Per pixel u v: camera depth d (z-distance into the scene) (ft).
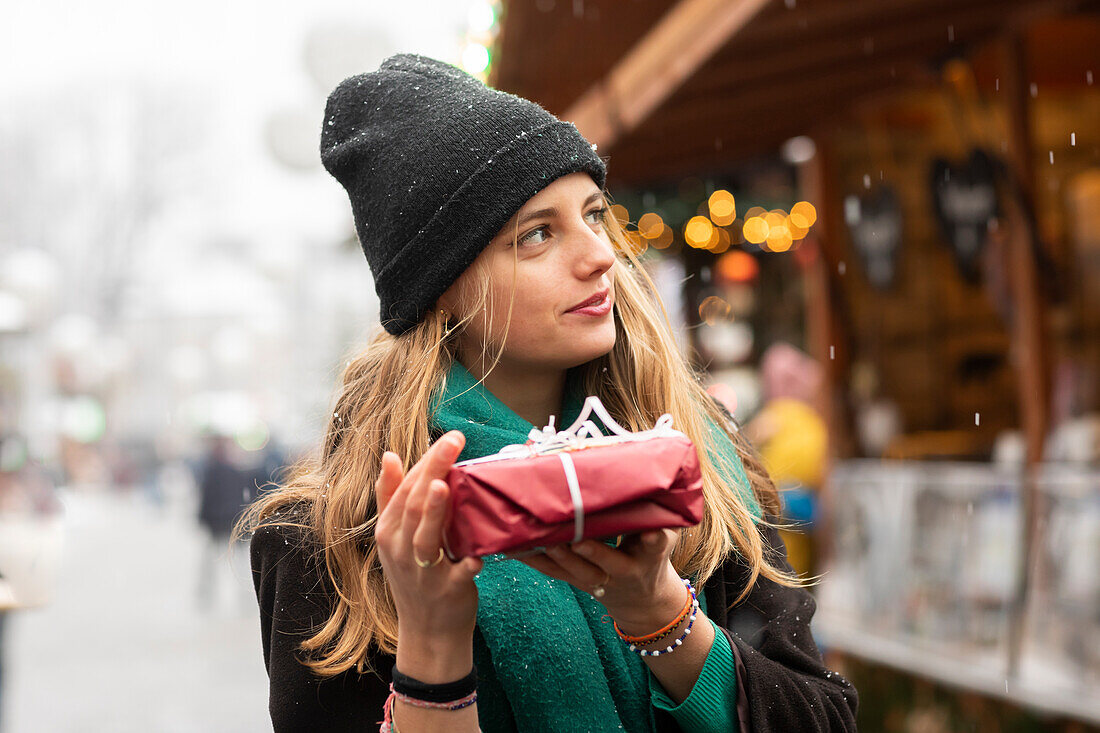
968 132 15.66
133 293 136.67
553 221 4.67
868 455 20.03
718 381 27.66
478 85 4.91
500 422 4.79
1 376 46.73
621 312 5.17
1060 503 11.71
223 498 38.81
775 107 15.01
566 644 4.52
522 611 4.53
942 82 14.39
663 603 4.25
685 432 5.04
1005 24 12.80
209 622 35.12
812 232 19.17
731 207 24.30
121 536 76.43
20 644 31.17
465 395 4.82
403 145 4.82
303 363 86.53
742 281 27.58
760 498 5.68
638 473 3.58
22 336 40.42
